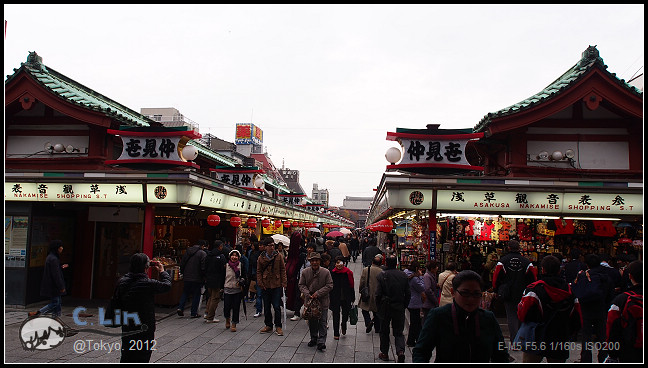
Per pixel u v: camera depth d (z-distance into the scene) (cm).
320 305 801
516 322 761
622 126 1161
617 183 1034
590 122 1172
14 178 1103
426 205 1048
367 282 902
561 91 1080
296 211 2802
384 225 1409
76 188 1096
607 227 1190
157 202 1079
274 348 795
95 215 1239
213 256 1029
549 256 536
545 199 1041
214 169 1858
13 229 1119
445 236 1212
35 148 1252
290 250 1114
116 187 1085
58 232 1220
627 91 1059
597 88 1072
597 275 702
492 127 1127
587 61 1148
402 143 1072
